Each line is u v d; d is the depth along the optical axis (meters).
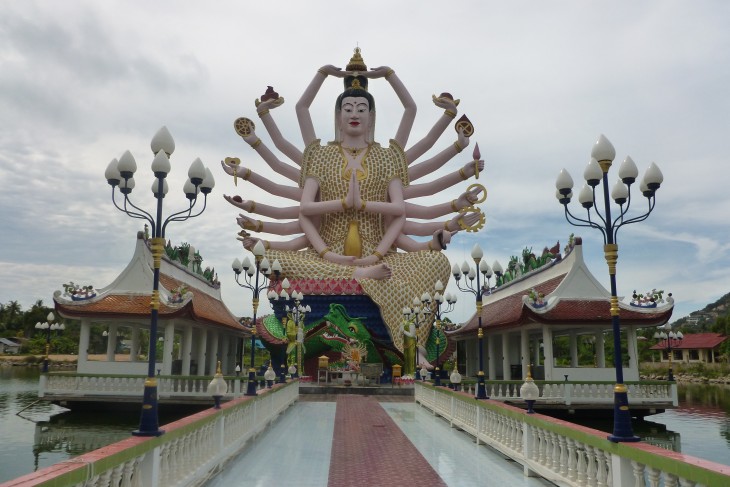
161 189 9.06
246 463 10.98
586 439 7.82
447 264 35.50
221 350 37.44
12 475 14.84
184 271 31.64
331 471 10.31
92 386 23.88
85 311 24.69
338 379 32.38
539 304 25.09
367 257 35.84
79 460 5.28
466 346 40.94
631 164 9.02
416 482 9.48
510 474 10.12
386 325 33.16
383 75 39.53
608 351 50.69
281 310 35.06
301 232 38.41
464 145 37.62
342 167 37.91
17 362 64.12
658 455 6.00
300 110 39.31
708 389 46.28
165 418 23.67
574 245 26.62
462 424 15.23
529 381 10.56
